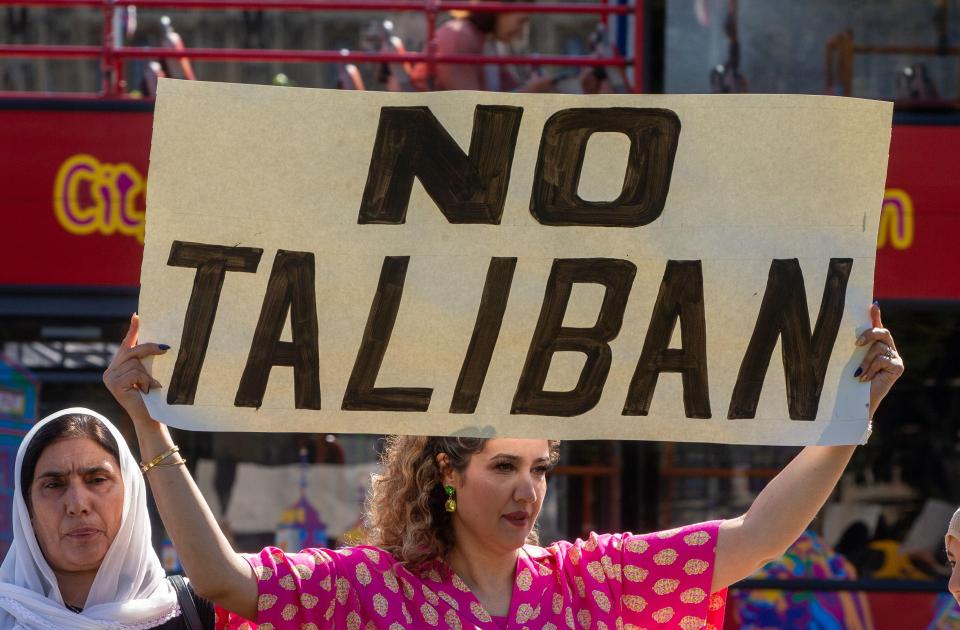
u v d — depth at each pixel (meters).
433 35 12.04
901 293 10.95
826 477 6.04
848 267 5.96
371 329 5.93
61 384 10.70
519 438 5.92
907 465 10.98
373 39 14.03
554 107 5.92
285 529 10.72
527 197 5.94
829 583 10.95
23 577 6.53
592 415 5.98
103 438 6.51
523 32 13.05
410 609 5.86
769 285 5.95
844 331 5.96
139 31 28.81
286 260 5.88
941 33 11.18
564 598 6.02
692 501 10.76
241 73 29.42
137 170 10.98
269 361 5.87
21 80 26.05
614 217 5.95
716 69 11.20
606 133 5.93
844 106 5.90
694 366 5.98
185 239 5.81
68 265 10.86
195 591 6.17
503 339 5.95
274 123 5.85
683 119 5.93
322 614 5.73
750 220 5.95
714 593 6.19
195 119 5.80
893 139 11.06
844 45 11.18
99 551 6.41
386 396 5.93
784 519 6.04
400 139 5.90
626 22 12.57
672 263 5.96
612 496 10.78
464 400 5.95
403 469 6.08
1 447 10.55
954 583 6.50
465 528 5.99
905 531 10.95
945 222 11.00
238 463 10.77
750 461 10.80
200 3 11.91
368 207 5.91
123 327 10.80
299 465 10.80
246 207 5.84
